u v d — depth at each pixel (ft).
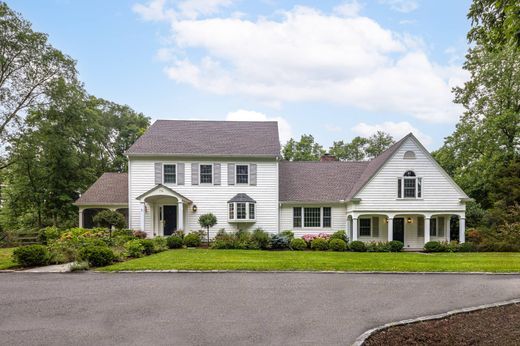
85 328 19.94
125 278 34.50
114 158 150.51
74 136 100.83
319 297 27.27
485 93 88.02
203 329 19.79
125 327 20.11
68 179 102.78
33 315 22.41
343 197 74.69
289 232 70.79
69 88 93.86
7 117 86.99
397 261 45.29
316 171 84.17
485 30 24.13
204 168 73.10
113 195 76.69
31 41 84.89
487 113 86.84
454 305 25.07
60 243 50.75
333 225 74.69
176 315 22.43
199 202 72.49
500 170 80.59
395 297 27.43
